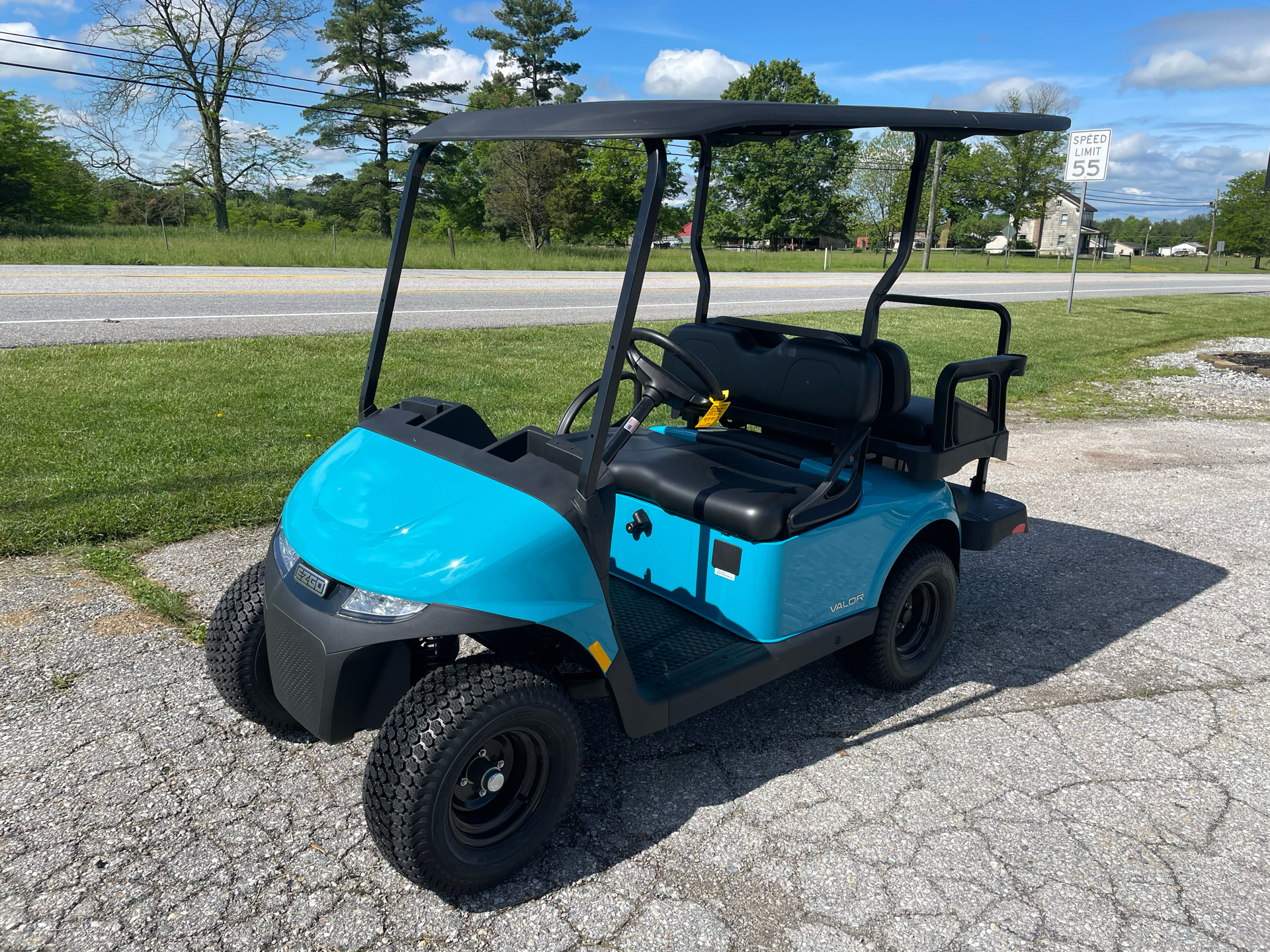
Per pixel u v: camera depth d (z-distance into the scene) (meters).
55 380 7.21
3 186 34.75
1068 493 6.36
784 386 3.21
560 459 2.47
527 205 35.75
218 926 2.19
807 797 2.83
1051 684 3.65
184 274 17.28
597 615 2.37
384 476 2.48
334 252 24.27
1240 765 3.11
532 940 2.20
